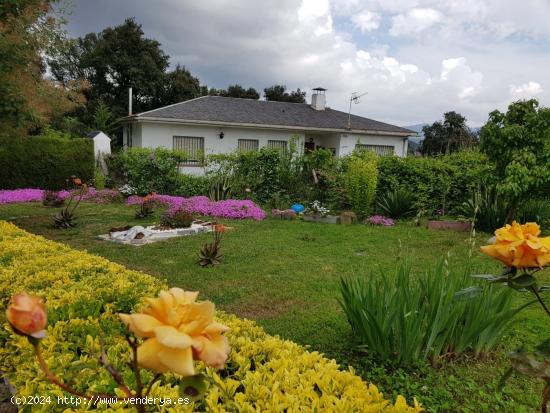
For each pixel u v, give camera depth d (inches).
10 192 598.5
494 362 139.9
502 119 379.9
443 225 416.2
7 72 316.8
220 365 39.0
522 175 357.4
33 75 430.6
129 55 1358.3
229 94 1734.7
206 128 793.6
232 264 266.7
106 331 98.3
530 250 51.6
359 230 396.2
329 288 220.1
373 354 138.9
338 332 163.9
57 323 96.6
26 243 201.5
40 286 135.1
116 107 1283.2
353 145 892.0
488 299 139.5
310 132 882.1
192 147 791.7
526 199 392.8
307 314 184.4
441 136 1256.8
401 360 132.2
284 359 84.4
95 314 108.1
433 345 137.2
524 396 119.1
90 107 1267.2
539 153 362.3
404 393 118.5
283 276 241.3
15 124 340.2
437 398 117.3
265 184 564.1
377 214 486.6
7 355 103.3
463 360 139.8
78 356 89.0
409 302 136.1
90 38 1486.2
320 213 461.7
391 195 476.7
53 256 177.2
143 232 346.3
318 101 995.9
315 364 84.0
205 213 479.5
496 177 385.7
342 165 532.7
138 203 550.0
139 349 38.7
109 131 1070.4
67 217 397.7
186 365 36.9
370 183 459.5
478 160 480.4
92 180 685.3
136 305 115.1
